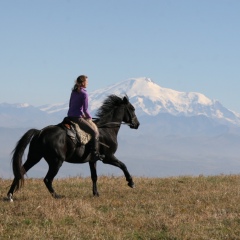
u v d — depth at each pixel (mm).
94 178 16875
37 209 13391
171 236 11578
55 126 16094
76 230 11789
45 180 15664
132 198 16141
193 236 11594
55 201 14391
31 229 11727
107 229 12047
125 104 18125
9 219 12438
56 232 11578
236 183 20828
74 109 16234
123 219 13000
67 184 19562
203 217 13328
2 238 11047
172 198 16141
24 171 15156
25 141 15273
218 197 16203
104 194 17172
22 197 16047
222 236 11664
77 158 16203
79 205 13805
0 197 15930
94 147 16297
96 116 17703
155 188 18594
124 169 17656
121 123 18000
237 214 13695
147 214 13648
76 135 15977
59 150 15578
